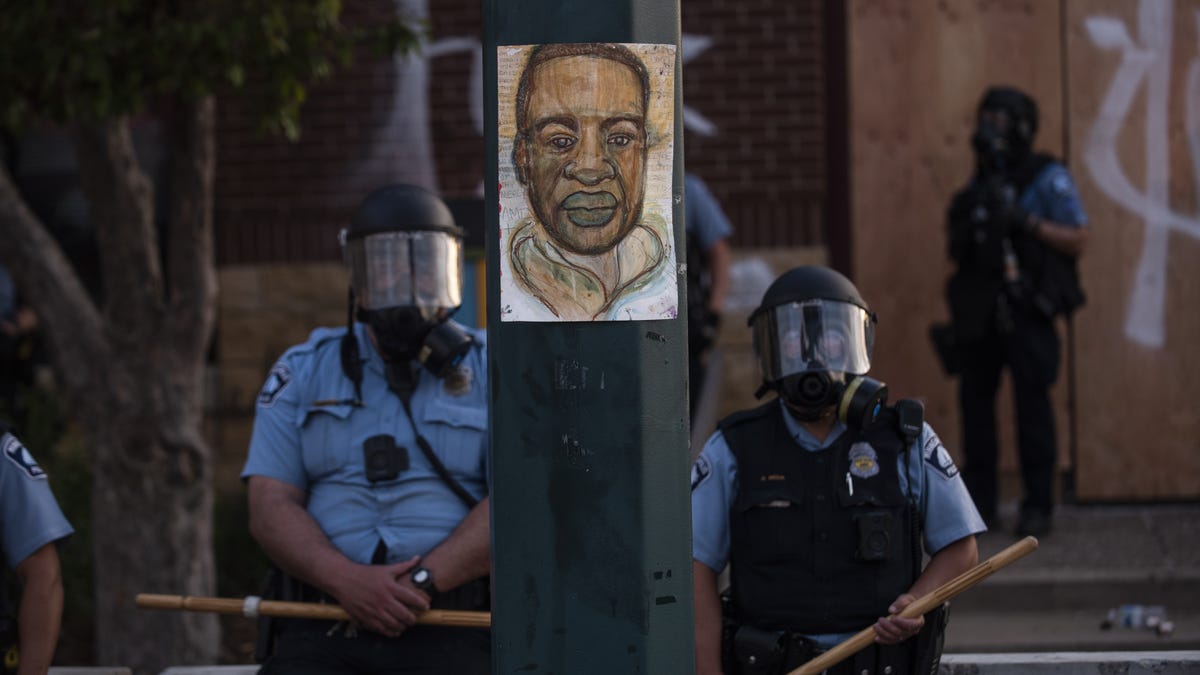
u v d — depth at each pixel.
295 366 3.69
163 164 8.34
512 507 2.23
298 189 8.28
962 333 6.84
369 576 3.37
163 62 5.00
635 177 2.23
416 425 3.57
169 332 5.83
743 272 8.15
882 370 8.09
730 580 3.45
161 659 5.73
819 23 8.13
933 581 3.31
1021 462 6.95
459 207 6.57
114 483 5.78
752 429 3.45
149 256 5.83
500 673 2.25
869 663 3.21
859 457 3.35
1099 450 7.92
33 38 5.03
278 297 8.27
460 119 8.20
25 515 3.18
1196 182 7.91
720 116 8.18
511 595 2.24
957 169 8.06
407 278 3.53
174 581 5.78
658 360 2.24
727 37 8.16
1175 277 7.91
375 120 8.23
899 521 3.31
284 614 3.44
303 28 5.50
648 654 2.22
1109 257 7.95
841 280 3.42
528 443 2.23
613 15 2.22
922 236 8.09
